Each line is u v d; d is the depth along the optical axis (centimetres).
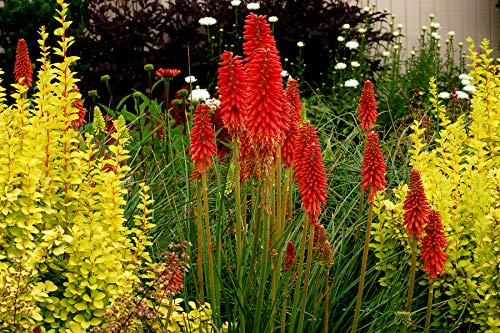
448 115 824
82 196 452
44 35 466
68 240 414
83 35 1125
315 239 476
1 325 390
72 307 422
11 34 1102
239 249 427
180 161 626
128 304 407
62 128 446
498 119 617
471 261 522
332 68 1120
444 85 1116
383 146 706
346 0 1334
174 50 1083
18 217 424
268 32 418
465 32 1379
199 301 466
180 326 448
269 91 389
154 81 1065
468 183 530
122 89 1064
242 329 425
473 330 513
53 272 438
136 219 475
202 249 466
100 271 430
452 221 507
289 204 486
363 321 507
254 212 486
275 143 399
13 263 417
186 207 552
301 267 421
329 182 623
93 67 1105
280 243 447
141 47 1109
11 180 422
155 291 427
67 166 451
